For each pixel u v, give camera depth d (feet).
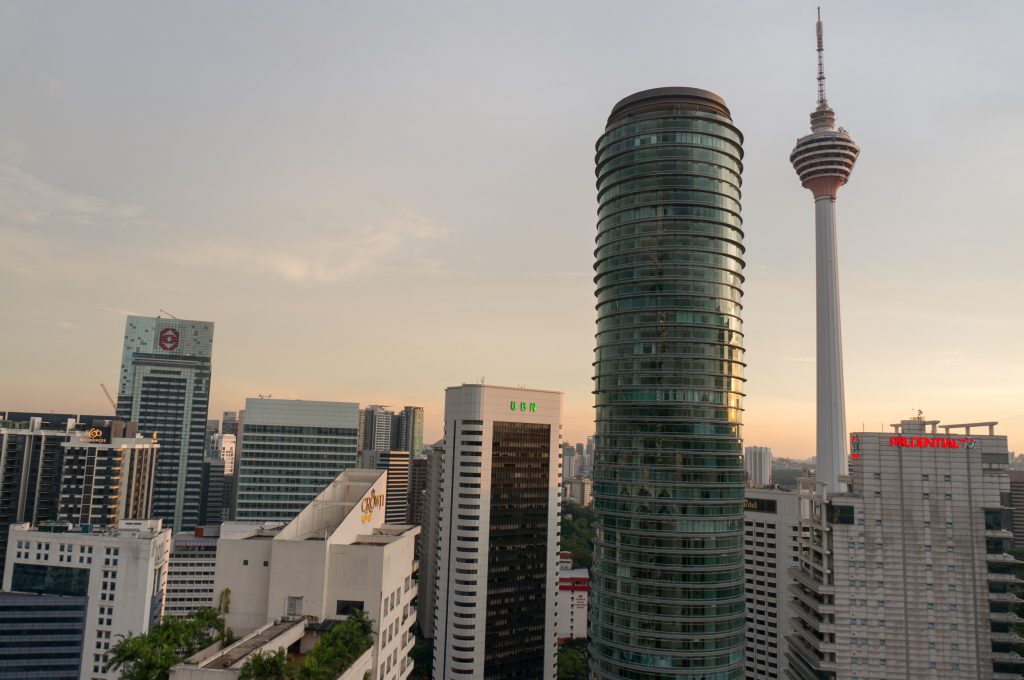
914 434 573.33
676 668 582.76
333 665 270.46
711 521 607.78
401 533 418.72
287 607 333.62
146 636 278.67
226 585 341.62
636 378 636.07
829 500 571.28
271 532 395.55
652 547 605.73
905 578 550.36
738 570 614.75
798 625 615.16
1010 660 532.32
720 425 626.64
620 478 632.79
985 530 552.41
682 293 633.61
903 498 560.20
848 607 549.54
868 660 540.52
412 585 408.67
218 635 300.81
